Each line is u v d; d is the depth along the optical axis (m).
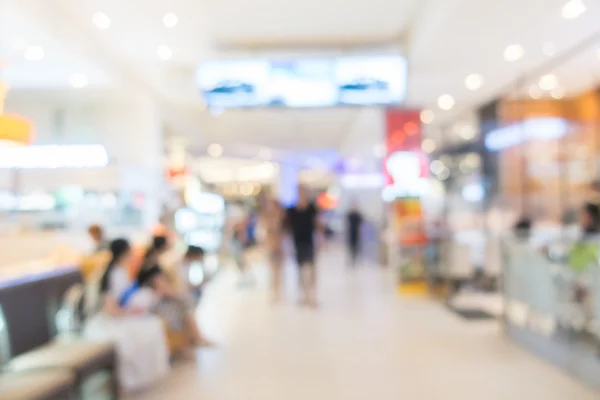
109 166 7.82
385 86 7.51
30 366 3.43
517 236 5.91
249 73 7.63
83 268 5.74
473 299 8.46
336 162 24.53
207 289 10.05
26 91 8.93
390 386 4.41
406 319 7.08
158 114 10.35
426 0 6.35
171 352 5.18
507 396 4.11
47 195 7.49
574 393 4.14
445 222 9.16
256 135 16.70
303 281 8.32
